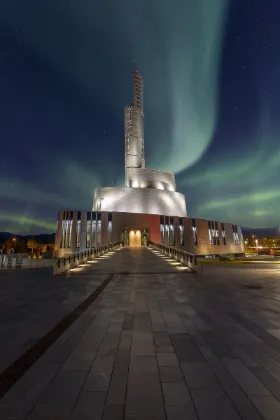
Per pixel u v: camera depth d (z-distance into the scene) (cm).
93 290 1070
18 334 550
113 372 376
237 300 867
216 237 5741
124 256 2492
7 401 306
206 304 813
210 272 1677
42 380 355
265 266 2023
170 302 841
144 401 302
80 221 4741
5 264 4538
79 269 1762
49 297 942
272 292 1010
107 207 5575
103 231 4778
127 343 493
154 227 4931
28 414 280
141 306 791
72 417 274
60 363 408
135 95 6862
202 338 517
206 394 317
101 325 606
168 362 408
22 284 1267
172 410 285
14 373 376
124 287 1130
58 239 4747
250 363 404
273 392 321
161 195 5838
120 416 275
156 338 518
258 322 623
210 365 397
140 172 6147
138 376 363
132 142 6431
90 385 340
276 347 469
